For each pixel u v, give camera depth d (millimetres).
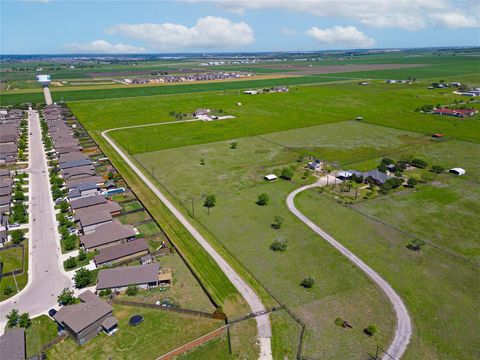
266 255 81125
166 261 80375
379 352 55781
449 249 81375
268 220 96250
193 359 55438
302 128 191500
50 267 78625
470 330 59844
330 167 132750
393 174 124062
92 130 193500
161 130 192000
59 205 107562
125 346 57906
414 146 155500
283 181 122000
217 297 67875
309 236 88188
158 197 111062
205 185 120062
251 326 61156
